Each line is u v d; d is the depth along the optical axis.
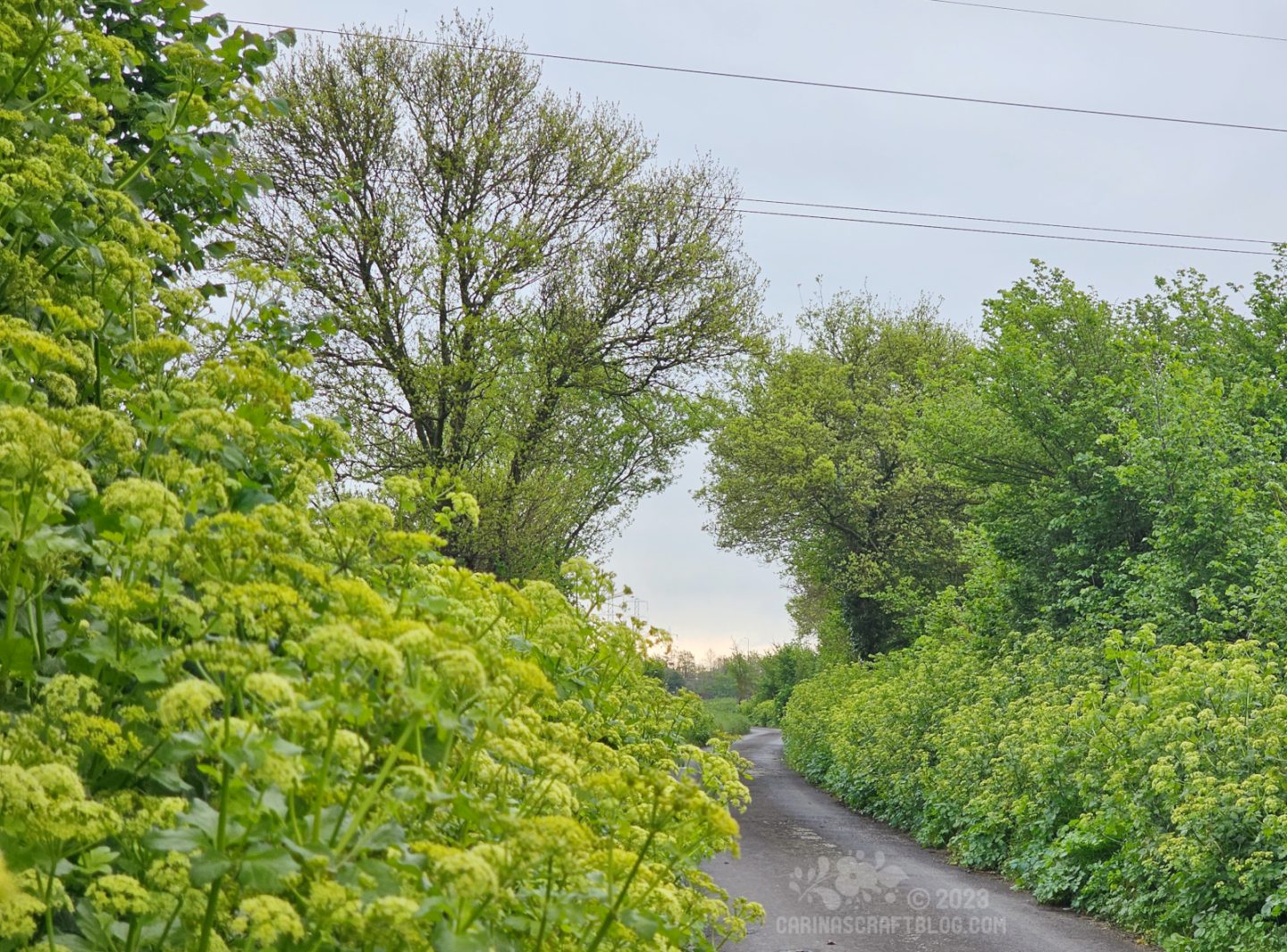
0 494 2.46
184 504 2.90
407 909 2.00
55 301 3.43
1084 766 11.62
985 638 20.97
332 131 18.42
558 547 20.17
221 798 2.04
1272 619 12.60
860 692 25.80
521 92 19.80
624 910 2.72
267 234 17.78
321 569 3.08
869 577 34.47
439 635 2.63
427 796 2.34
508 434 19.42
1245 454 16.73
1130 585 17.47
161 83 5.08
